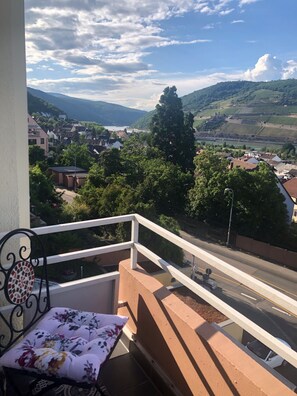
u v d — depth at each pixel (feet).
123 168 62.49
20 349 3.34
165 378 4.42
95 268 21.72
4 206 4.28
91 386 3.10
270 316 19.36
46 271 4.34
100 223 4.80
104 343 3.50
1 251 3.97
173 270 4.47
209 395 3.73
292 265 42.98
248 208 51.44
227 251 45.21
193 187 59.47
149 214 42.50
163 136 92.22
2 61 4.02
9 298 3.66
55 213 29.76
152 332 4.67
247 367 3.34
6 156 4.22
